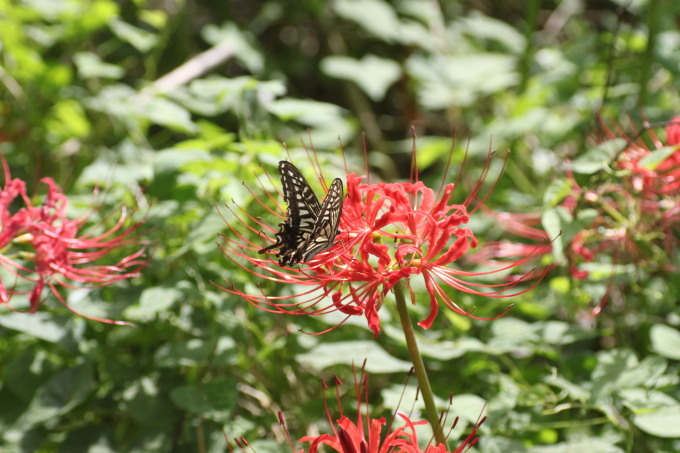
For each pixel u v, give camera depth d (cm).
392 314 121
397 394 112
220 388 114
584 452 111
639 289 125
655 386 117
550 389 120
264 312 120
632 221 120
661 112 138
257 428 119
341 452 100
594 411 119
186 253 122
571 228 114
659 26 145
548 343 121
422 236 101
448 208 101
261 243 118
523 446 110
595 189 120
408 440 106
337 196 98
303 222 101
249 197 118
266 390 124
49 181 112
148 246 120
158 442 114
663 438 119
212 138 131
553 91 154
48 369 118
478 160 159
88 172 127
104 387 120
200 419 115
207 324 119
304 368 126
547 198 116
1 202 110
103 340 122
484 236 140
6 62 149
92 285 112
